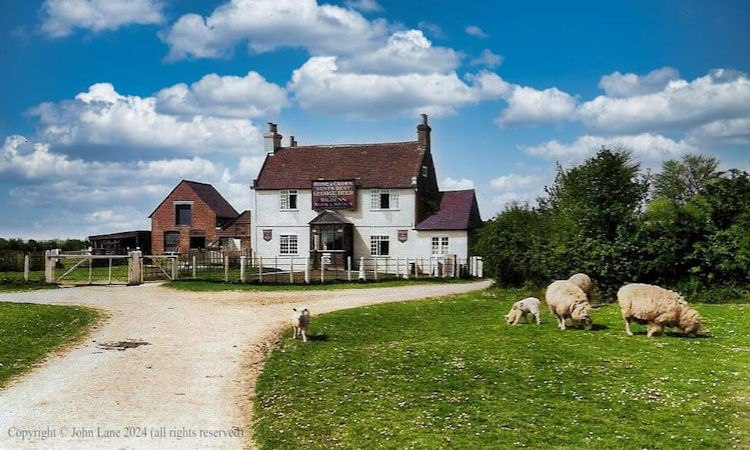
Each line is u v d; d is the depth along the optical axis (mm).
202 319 28875
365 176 64500
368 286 43875
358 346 23375
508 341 22297
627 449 12508
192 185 75062
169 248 74625
